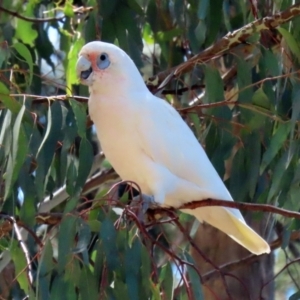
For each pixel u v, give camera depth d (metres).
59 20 8.50
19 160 5.49
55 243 8.57
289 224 6.53
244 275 8.59
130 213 5.27
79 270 5.34
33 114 5.88
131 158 6.13
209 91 6.91
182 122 6.42
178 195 6.35
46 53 8.66
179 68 7.26
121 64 6.10
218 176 6.47
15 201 6.27
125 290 5.40
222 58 9.12
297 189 6.43
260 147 6.71
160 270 6.61
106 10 7.17
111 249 5.31
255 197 7.04
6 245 6.88
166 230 8.92
